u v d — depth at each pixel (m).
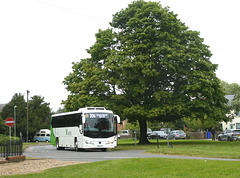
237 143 38.12
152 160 16.36
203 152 23.25
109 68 36.88
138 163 15.45
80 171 13.87
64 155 24.69
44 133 79.88
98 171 13.66
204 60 38.69
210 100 37.22
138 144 40.12
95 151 30.25
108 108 36.78
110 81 37.19
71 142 32.03
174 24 37.81
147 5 38.50
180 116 40.03
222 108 39.75
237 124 71.31
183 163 15.04
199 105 36.06
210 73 37.62
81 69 41.59
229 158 20.20
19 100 78.19
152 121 41.84
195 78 37.22
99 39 40.16
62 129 34.34
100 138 29.17
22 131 76.81
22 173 14.26
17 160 19.41
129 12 39.72
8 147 20.36
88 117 29.45
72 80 42.94
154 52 36.72
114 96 37.66
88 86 39.12
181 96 37.41
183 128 80.50
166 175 11.96
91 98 38.38
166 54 36.44
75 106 40.22
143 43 37.53
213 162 15.26
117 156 22.41
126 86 36.84
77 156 23.19
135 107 36.56
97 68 39.06
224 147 30.70
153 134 63.72
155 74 36.50
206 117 36.50
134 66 35.84
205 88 36.31
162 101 38.16
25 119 76.44
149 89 39.38
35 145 53.03
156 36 37.31
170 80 39.84
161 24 37.69
